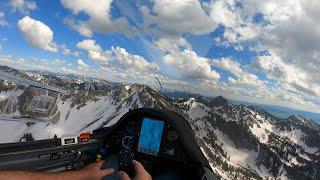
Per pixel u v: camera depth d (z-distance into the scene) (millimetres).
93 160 800
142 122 732
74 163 804
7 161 804
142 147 714
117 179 507
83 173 505
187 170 686
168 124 711
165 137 700
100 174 512
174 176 667
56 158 827
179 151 690
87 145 856
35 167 798
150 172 683
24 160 819
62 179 463
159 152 696
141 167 491
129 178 462
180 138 696
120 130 746
